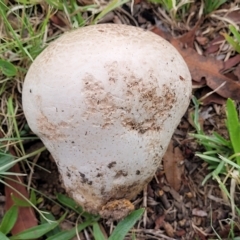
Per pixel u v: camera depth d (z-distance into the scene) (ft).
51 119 0.48
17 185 0.59
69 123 0.48
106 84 0.47
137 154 0.50
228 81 0.64
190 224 0.61
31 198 0.59
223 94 0.64
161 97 0.49
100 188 0.51
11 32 0.61
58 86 0.48
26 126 0.62
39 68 0.50
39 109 0.49
